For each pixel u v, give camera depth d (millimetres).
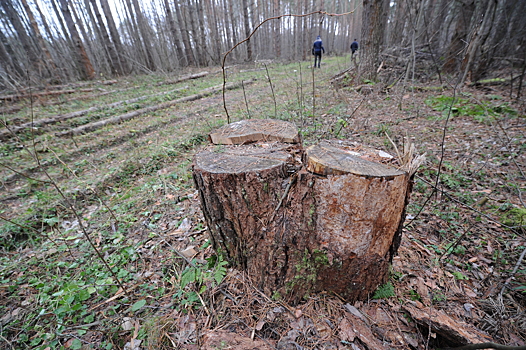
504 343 1459
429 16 8734
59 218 3082
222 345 1478
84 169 4211
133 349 1581
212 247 2125
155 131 5719
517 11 6500
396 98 5648
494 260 2053
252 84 9750
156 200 3252
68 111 6965
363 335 1555
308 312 1710
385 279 1791
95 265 2271
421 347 1510
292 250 1666
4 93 7289
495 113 4668
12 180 3951
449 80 6523
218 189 1649
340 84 7723
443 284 1887
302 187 1525
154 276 2109
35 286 2154
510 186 2811
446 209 2676
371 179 1350
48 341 1690
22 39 10344
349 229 1523
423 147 3826
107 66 14141
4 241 2744
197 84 10516
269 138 2043
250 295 1833
